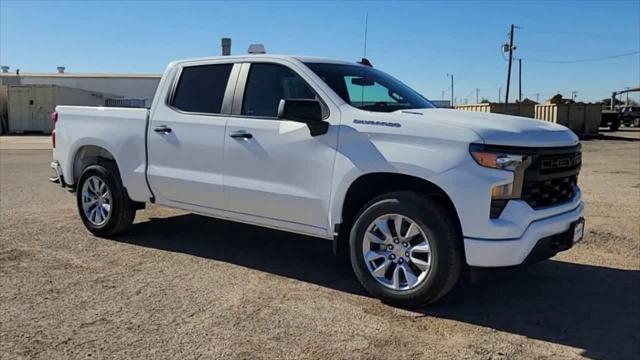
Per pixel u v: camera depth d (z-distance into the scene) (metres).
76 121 6.74
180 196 5.78
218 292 4.78
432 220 4.21
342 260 5.81
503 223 4.04
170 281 5.05
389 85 5.51
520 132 4.21
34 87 36.34
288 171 4.95
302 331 4.00
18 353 3.61
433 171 4.18
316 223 4.86
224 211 5.50
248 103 5.33
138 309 4.36
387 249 4.50
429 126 4.28
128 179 6.18
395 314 4.35
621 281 5.22
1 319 4.14
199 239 6.57
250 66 5.42
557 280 5.23
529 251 4.12
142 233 6.81
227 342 3.81
